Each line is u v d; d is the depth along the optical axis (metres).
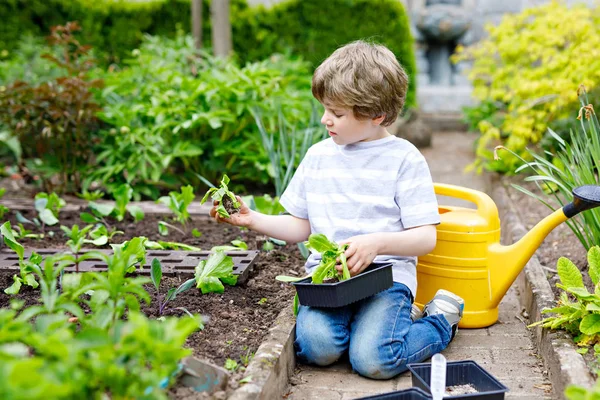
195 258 2.74
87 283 1.85
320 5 6.97
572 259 2.99
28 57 5.90
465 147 6.65
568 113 4.72
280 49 6.98
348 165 2.28
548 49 4.93
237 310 2.32
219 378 1.74
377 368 2.10
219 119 4.01
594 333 2.07
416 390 1.77
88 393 1.30
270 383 1.88
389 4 6.93
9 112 4.09
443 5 8.62
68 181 4.23
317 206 2.31
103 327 1.59
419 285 2.54
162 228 3.18
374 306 2.18
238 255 2.79
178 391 1.74
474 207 4.40
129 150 4.12
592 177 2.53
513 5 8.59
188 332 1.41
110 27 6.79
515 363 2.23
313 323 2.16
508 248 2.41
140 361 1.37
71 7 6.66
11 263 2.69
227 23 5.41
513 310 2.73
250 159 4.14
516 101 5.00
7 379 1.09
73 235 2.12
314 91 2.21
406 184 2.21
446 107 8.25
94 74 4.79
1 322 1.41
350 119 2.18
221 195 2.22
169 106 4.21
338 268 2.06
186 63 5.08
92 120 4.11
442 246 2.47
